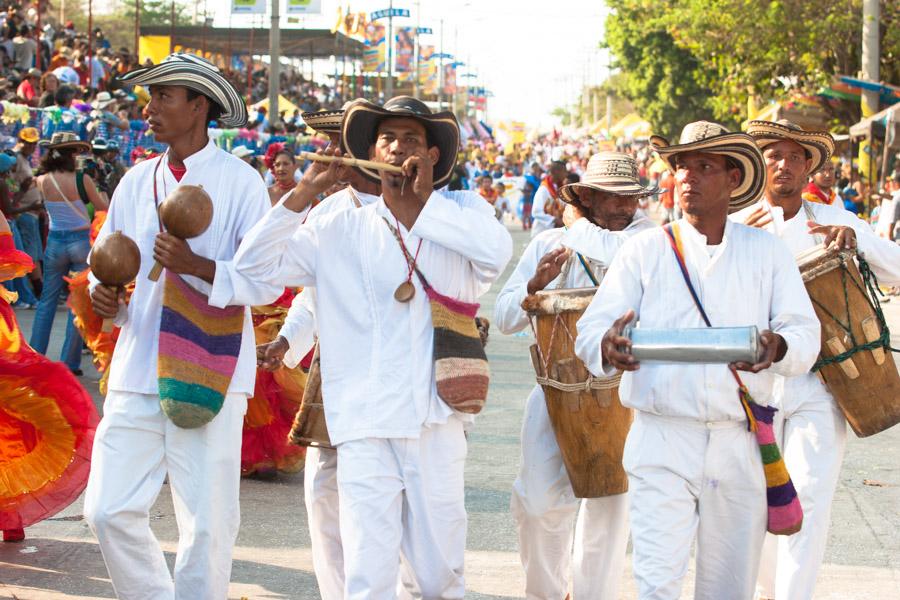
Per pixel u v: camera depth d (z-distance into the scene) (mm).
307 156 4270
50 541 6094
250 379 4598
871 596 5594
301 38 41688
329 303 4379
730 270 4215
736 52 29188
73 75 20984
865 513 7016
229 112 4691
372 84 61219
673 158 4277
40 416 5234
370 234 4371
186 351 4375
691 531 4188
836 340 4965
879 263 5258
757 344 3844
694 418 4117
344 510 4246
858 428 4984
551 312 4855
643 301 4262
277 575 5648
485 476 7570
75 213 10727
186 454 4465
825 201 5816
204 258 4367
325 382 4359
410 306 4324
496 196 34406
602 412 4836
